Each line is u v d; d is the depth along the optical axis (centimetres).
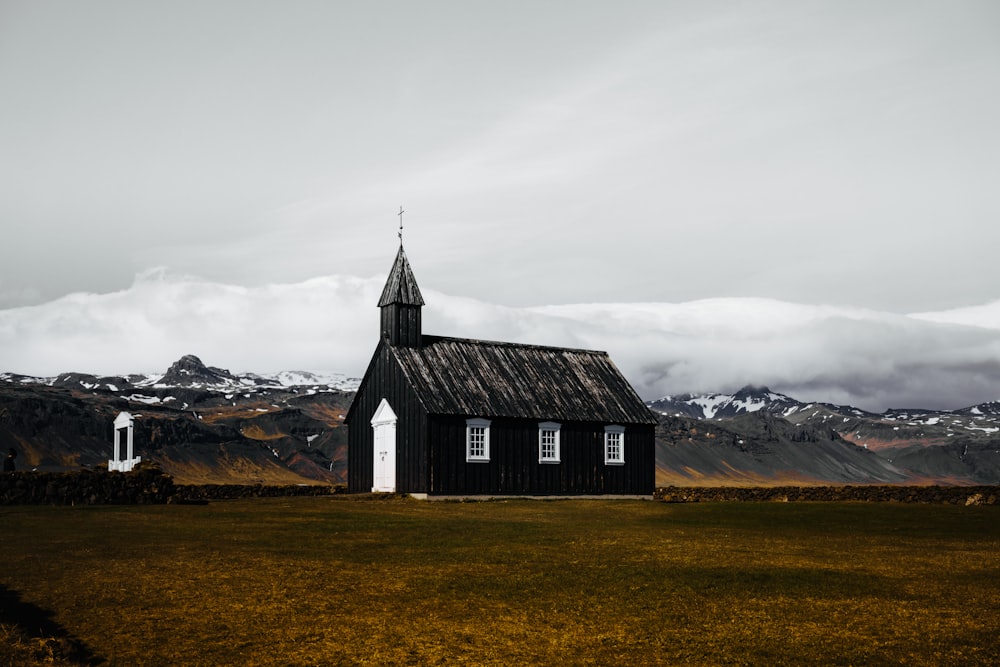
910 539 3641
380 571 2594
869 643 1939
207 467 19938
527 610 2172
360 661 1786
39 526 3375
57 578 2347
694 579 2550
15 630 1844
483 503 5397
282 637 1916
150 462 4819
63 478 4366
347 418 6475
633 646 1903
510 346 6619
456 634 1967
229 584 2350
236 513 4106
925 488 6116
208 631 1941
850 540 3575
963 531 3975
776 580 2556
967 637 1981
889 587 2480
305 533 3394
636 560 2888
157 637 1884
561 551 3064
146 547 2892
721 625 2066
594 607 2209
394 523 3850
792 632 2016
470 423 5847
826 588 2456
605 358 7056
